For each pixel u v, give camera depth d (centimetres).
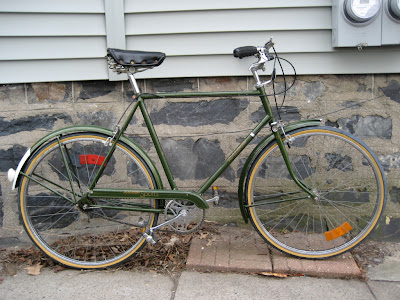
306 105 329
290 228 343
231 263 292
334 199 338
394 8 290
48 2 308
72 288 271
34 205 326
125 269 294
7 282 278
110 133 287
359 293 266
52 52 315
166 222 291
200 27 317
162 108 331
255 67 283
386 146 329
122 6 312
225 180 339
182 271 290
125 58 270
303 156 334
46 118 324
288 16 315
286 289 270
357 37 302
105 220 338
